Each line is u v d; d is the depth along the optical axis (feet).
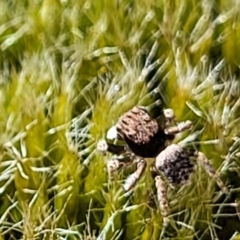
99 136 0.22
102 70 0.23
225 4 0.24
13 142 0.22
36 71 0.23
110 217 0.21
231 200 0.22
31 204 0.21
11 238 0.21
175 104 0.22
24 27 0.24
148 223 0.21
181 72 0.23
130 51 0.23
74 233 0.21
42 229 0.21
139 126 0.21
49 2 0.24
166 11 0.24
